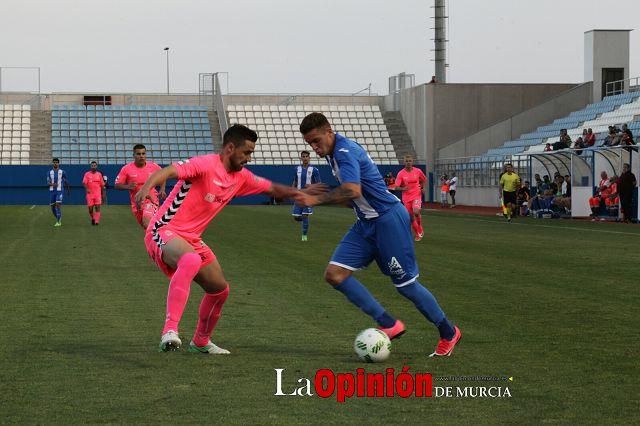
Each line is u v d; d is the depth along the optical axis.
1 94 67.19
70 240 25.44
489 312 11.88
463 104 62.78
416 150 65.25
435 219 38.84
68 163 63.16
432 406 6.97
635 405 6.95
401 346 9.47
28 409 6.86
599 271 17.09
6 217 39.66
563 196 39.62
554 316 11.54
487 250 22.00
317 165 64.62
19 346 9.47
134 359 8.78
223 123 66.19
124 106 67.81
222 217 40.16
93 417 6.62
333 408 6.90
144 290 14.27
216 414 6.71
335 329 10.55
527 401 7.10
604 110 53.00
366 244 9.14
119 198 60.78
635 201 35.22
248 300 13.02
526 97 62.78
